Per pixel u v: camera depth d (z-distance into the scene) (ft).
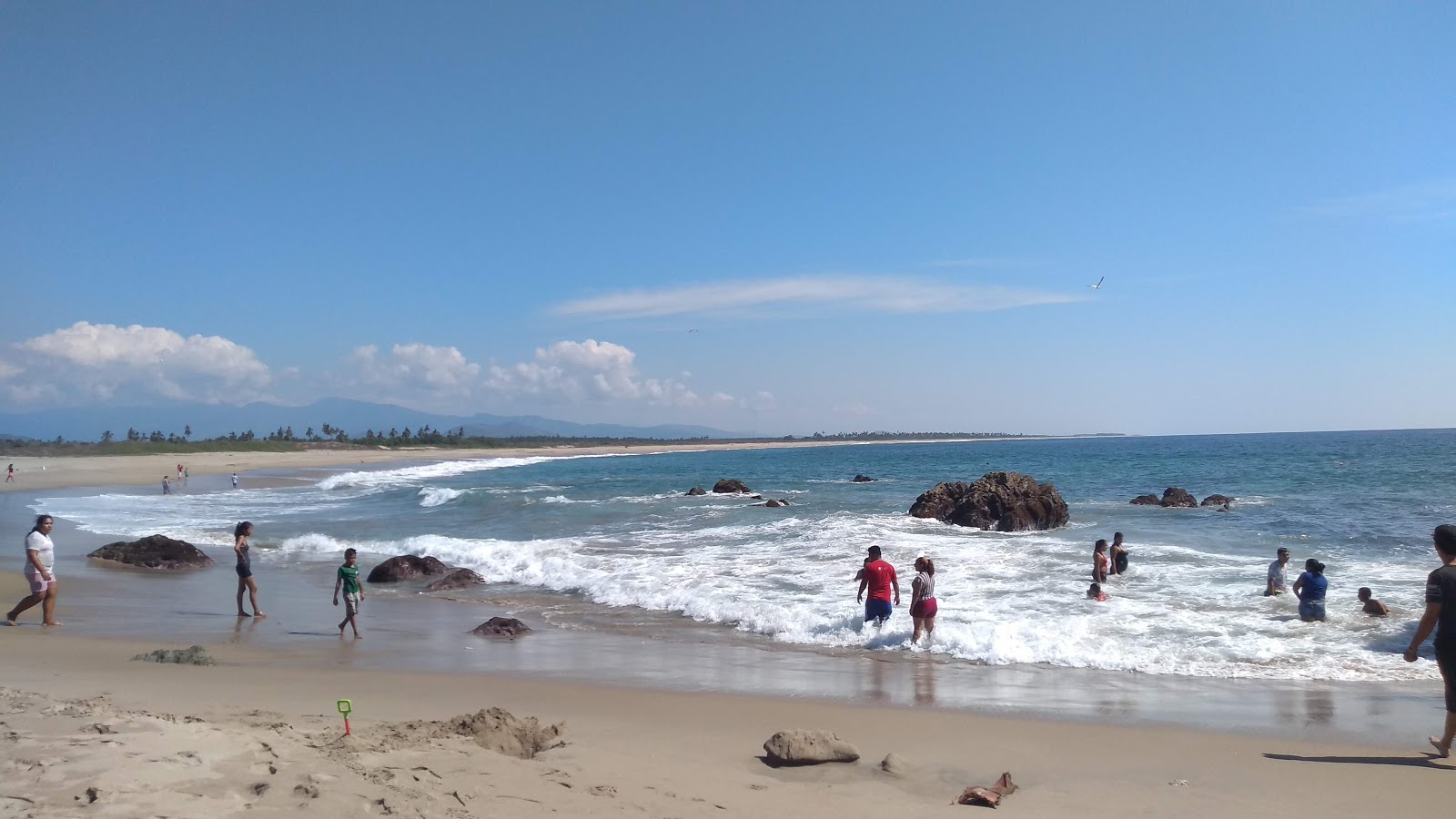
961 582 49.70
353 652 36.06
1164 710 26.71
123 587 54.08
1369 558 56.44
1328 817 17.80
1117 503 101.76
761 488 140.46
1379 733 24.22
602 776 18.29
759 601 46.01
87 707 20.71
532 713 25.55
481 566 61.46
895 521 82.33
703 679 31.01
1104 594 44.68
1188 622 39.19
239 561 44.50
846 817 16.76
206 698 25.54
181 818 13.21
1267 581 47.60
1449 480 121.19
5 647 34.68
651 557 62.28
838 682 30.66
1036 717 25.84
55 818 12.87
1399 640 35.70
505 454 425.69
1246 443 446.19
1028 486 79.05
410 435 471.21
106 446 293.43
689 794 17.51
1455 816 17.89
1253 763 21.47
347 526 90.89
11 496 139.23
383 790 15.19
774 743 20.67
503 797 15.87
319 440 407.44
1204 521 79.97
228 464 247.29
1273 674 31.17
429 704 26.30
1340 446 317.22
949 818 16.98
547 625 42.65
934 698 28.27
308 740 18.60
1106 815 17.62
